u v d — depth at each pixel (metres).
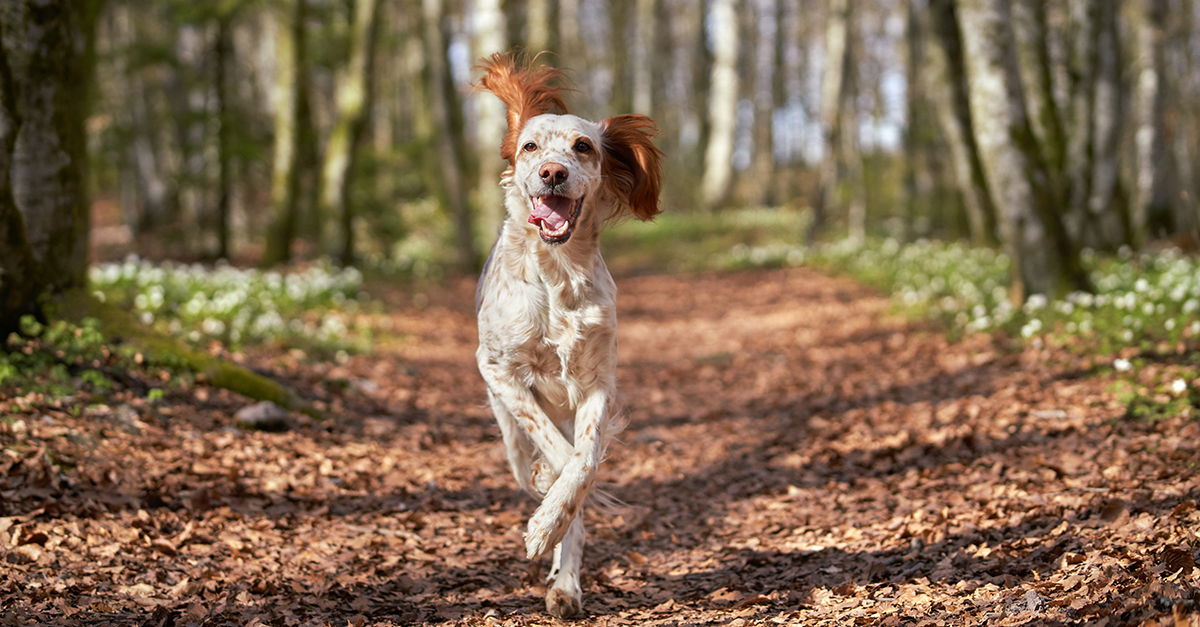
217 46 18.89
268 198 28.56
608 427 3.94
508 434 4.11
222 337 8.33
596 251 3.91
